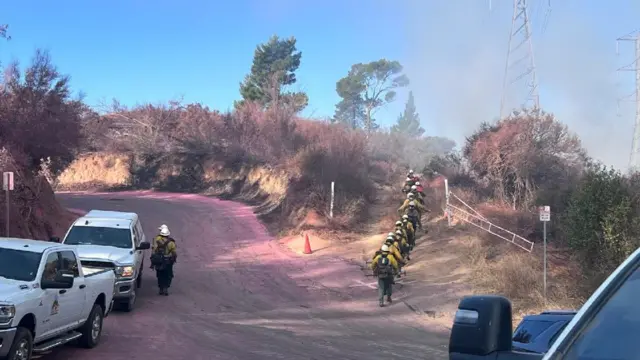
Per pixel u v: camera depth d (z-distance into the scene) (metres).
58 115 28.14
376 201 35.50
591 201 18.58
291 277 22.55
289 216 33.31
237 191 45.94
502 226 24.36
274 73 71.38
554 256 21.05
